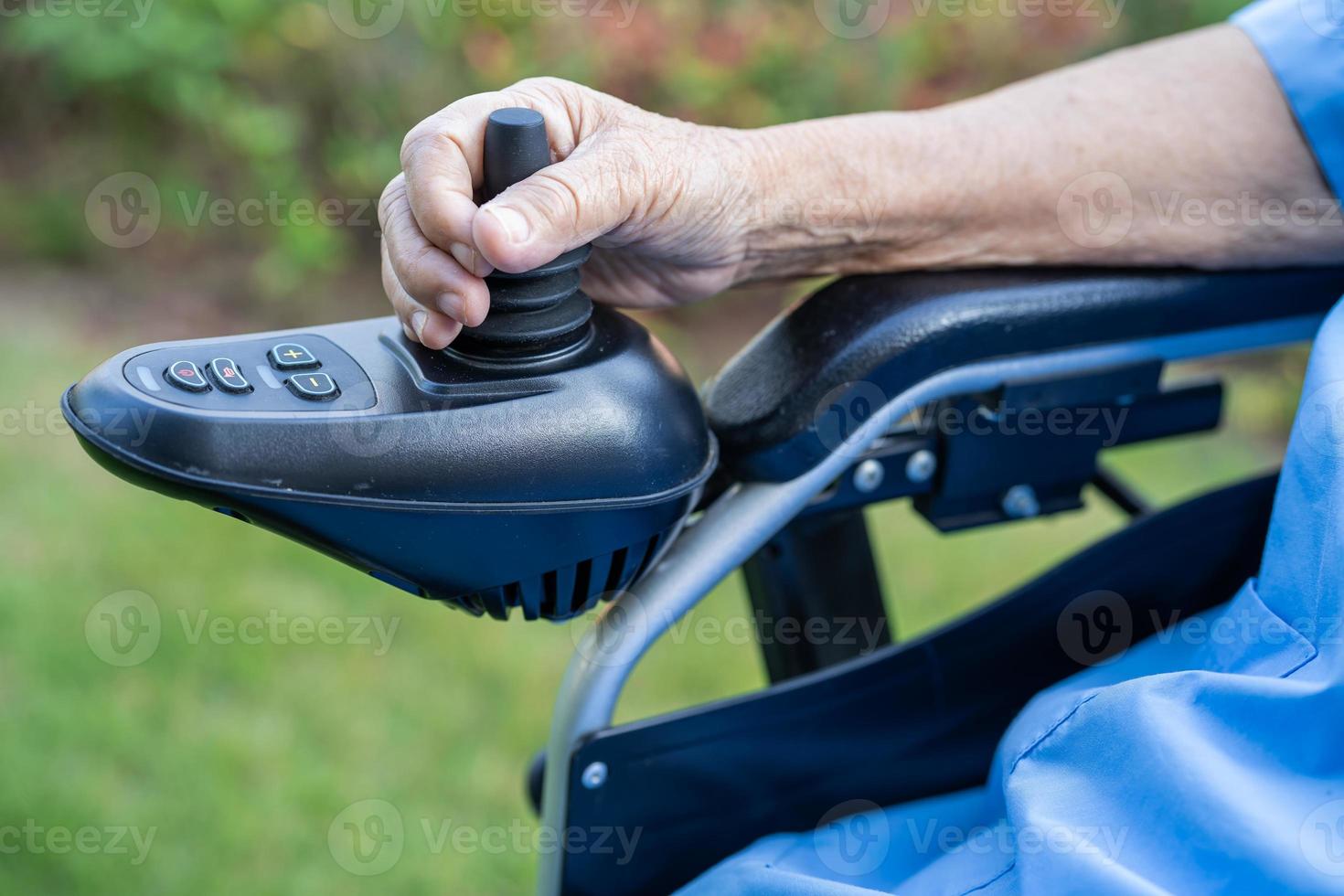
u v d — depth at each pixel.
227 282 2.60
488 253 0.54
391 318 0.63
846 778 0.73
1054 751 0.61
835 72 2.35
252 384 0.55
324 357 0.58
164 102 2.55
